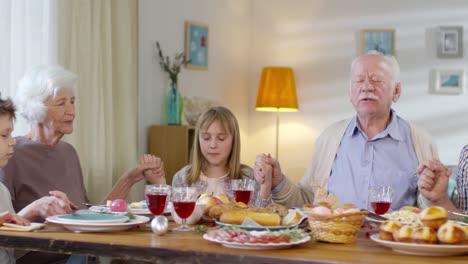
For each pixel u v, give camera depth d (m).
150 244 1.54
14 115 2.01
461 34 5.70
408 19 5.82
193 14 5.30
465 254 1.45
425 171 2.13
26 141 2.50
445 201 2.25
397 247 1.46
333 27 6.00
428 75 5.77
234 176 2.65
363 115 2.68
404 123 2.73
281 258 1.38
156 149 4.65
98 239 1.62
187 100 5.03
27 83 2.52
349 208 1.74
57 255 2.37
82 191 2.70
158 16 4.84
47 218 1.82
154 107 4.79
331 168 2.74
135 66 4.35
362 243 1.62
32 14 3.51
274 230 1.67
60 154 2.58
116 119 4.25
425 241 1.43
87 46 3.90
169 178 4.61
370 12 5.91
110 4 4.12
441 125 5.73
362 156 2.68
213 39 5.60
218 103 5.45
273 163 2.36
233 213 1.75
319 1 6.03
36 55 3.54
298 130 6.07
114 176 4.23
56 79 2.50
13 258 2.08
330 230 1.59
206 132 2.60
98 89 4.02
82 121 3.90
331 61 6.00
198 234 1.73
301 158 6.07
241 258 1.41
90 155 3.98
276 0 6.14
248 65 6.20
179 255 1.47
